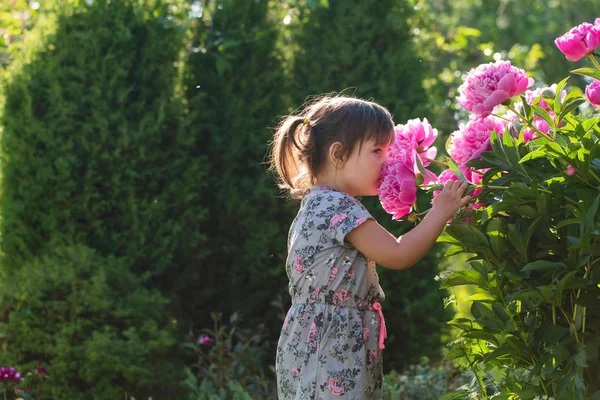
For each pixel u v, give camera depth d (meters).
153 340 3.80
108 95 4.12
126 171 4.11
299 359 1.96
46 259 3.87
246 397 3.49
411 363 4.33
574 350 1.62
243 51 4.57
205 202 4.55
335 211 1.97
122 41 4.19
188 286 4.46
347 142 2.01
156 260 4.23
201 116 4.49
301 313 1.98
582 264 1.55
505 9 9.54
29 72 4.14
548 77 9.06
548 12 9.34
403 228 4.13
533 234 1.69
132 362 3.67
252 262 4.47
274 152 2.30
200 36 4.71
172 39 4.36
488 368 1.88
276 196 4.45
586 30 1.71
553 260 1.71
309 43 4.50
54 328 3.71
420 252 1.80
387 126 2.03
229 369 3.91
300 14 4.61
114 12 4.22
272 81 4.57
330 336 1.93
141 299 3.89
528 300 1.68
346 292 1.95
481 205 1.79
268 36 4.61
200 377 4.17
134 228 4.15
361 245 1.93
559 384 1.59
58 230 4.08
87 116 4.12
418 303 4.29
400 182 1.77
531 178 1.68
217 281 4.57
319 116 2.09
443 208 1.75
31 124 4.06
